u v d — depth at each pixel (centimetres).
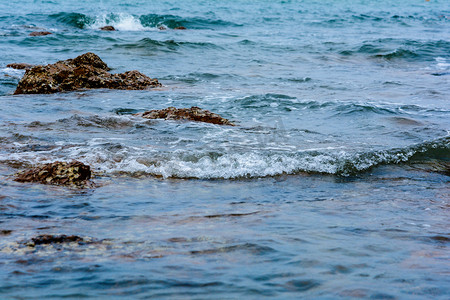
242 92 1395
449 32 3484
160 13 4512
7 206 483
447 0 8588
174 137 861
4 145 761
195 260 343
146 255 353
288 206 517
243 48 2398
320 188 610
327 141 864
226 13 4762
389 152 772
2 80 1507
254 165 693
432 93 1435
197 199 543
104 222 446
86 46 2288
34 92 1332
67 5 5297
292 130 954
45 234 398
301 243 386
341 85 1561
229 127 965
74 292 286
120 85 1449
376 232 429
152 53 2139
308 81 1628
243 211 492
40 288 291
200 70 1792
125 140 823
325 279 312
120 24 3662
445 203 553
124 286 295
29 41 2353
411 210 517
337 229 432
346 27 3731
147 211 488
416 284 309
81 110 1102
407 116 1110
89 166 621
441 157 785
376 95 1393
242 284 301
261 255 355
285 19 4256
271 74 1752
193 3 6231
